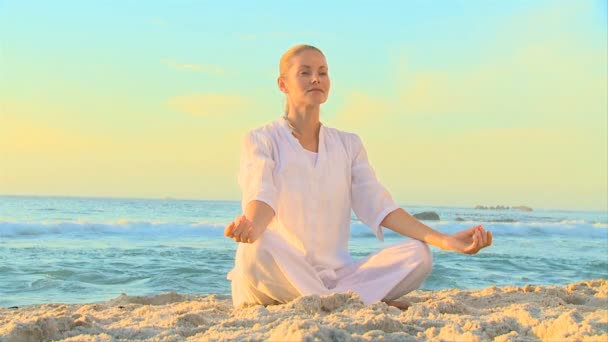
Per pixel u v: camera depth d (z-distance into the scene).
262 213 3.18
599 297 4.10
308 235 3.41
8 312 3.63
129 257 8.57
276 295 3.29
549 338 2.43
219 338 2.31
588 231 19.22
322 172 3.45
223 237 13.83
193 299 4.40
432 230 3.39
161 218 25.52
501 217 39.50
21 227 13.16
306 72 3.43
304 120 3.51
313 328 2.07
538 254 11.34
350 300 3.09
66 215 26.89
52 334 2.55
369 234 16.19
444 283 6.48
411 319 2.68
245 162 3.41
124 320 3.07
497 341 2.33
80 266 7.20
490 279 6.98
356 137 3.70
